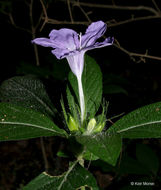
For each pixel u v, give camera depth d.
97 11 0.51
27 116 0.17
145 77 0.50
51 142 0.42
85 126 0.17
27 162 0.41
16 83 0.22
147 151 0.28
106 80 0.36
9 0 0.49
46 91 0.22
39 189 0.16
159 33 0.51
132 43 0.51
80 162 0.18
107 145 0.14
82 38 0.17
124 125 0.17
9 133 0.16
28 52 0.49
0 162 0.41
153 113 0.17
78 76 0.18
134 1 0.55
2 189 0.37
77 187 0.16
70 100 0.19
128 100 0.38
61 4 0.43
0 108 0.17
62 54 0.16
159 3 0.54
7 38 0.50
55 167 0.37
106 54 0.49
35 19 0.46
